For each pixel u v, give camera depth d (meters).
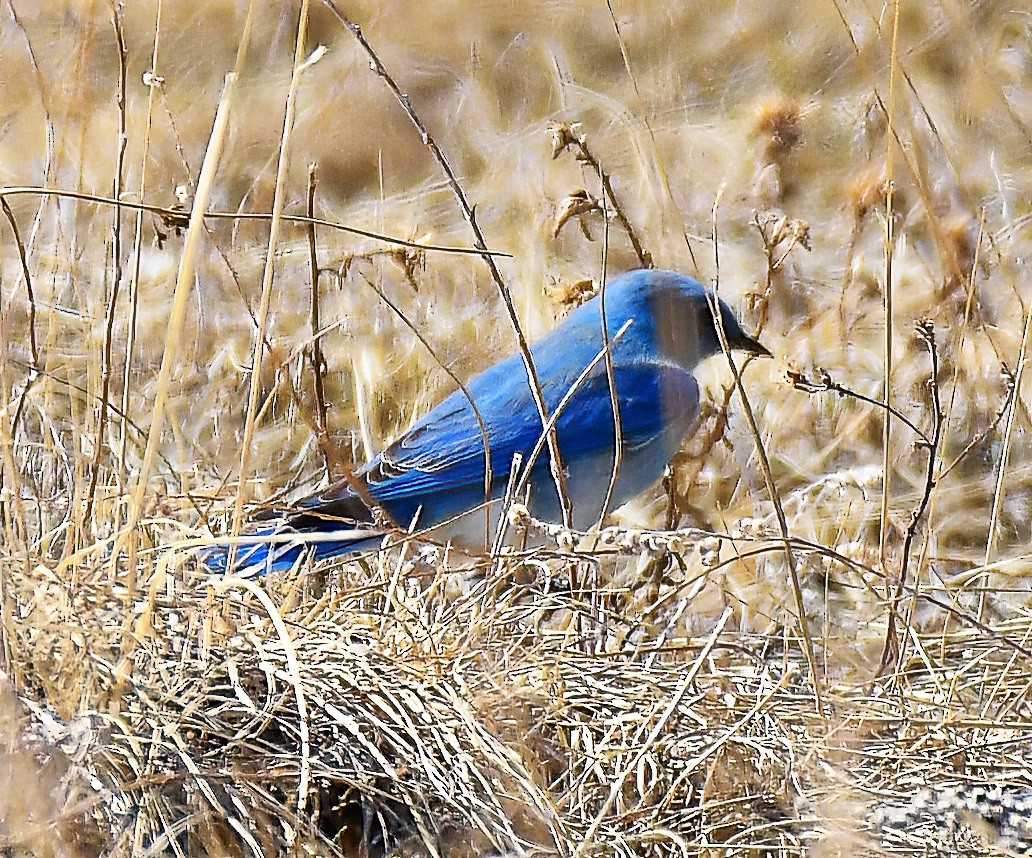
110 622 6.80
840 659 8.08
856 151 14.20
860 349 12.67
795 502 10.83
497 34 16.36
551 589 9.02
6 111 13.16
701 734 7.12
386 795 6.46
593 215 13.73
